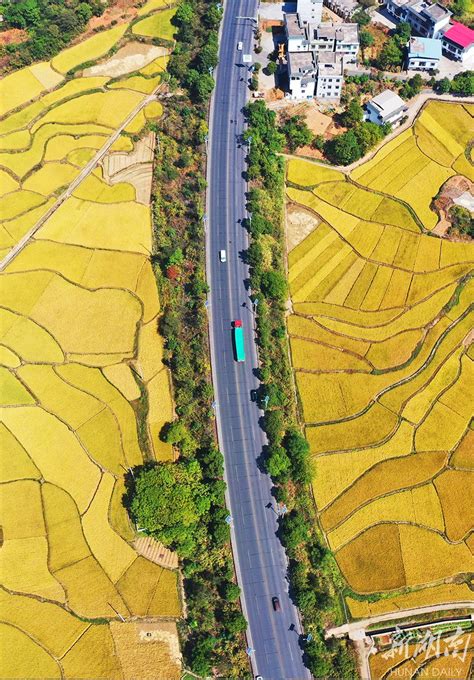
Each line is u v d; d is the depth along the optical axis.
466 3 192.75
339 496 117.31
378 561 111.62
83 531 113.62
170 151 160.38
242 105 170.75
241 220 148.62
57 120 166.50
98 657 104.12
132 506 109.12
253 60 181.38
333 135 165.50
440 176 159.25
